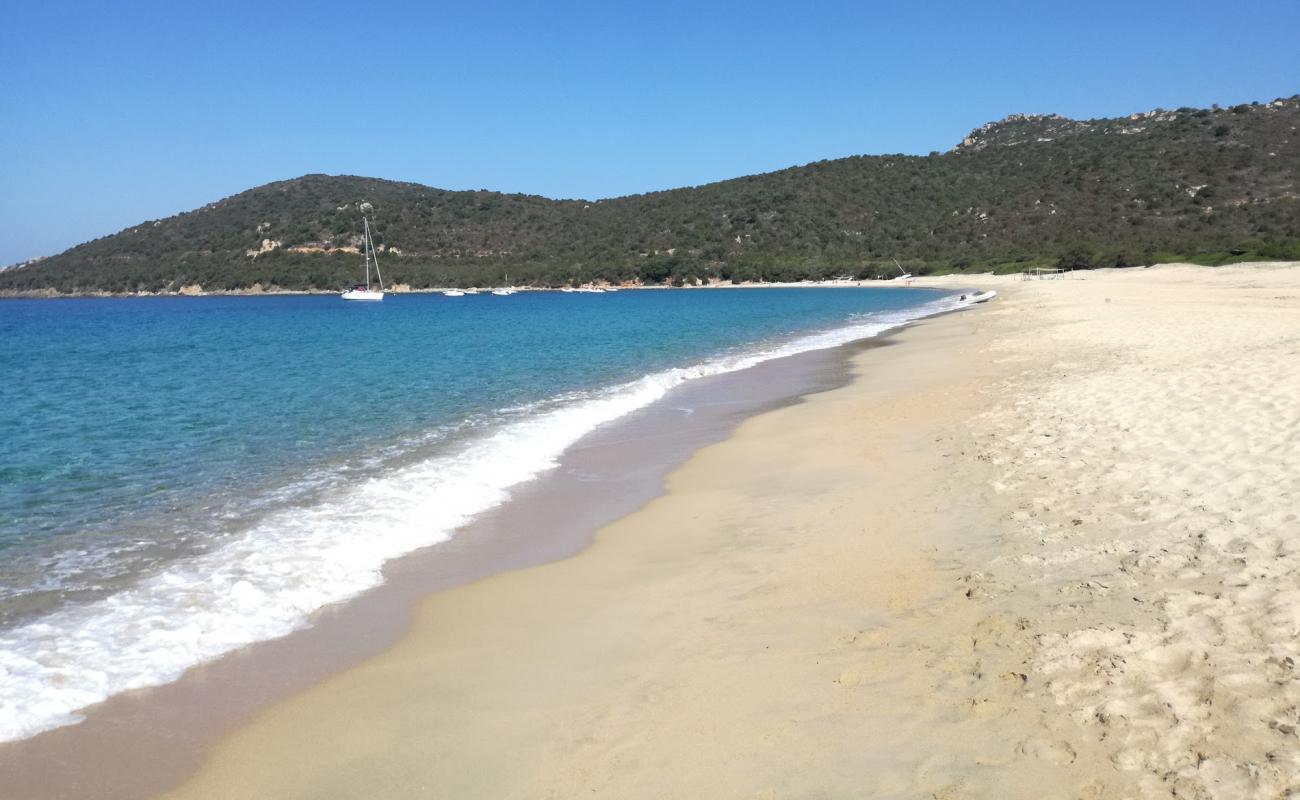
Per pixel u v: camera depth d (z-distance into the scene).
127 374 23.62
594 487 9.74
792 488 9.04
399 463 11.02
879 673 4.54
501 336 37.16
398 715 4.51
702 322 44.59
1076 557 5.85
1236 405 9.62
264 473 10.61
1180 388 11.28
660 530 7.90
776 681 4.58
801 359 23.73
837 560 6.50
